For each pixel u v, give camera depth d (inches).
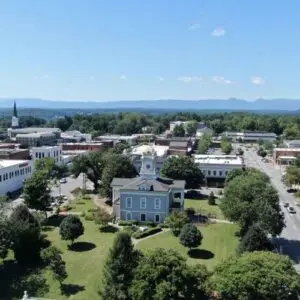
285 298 2004.2
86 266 2977.4
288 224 4151.1
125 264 2269.9
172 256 2181.3
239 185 3801.7
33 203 4005.9
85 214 4259.4
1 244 2864.2
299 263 3053.6
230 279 2052.2
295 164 6993.1
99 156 5393.7
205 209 4633.4
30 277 2805.1
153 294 2052.2
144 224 4013.3
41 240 3154.5
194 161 6067.9
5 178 5226.4
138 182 4205.2
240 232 3649.1
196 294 2106.3
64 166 6486.2
